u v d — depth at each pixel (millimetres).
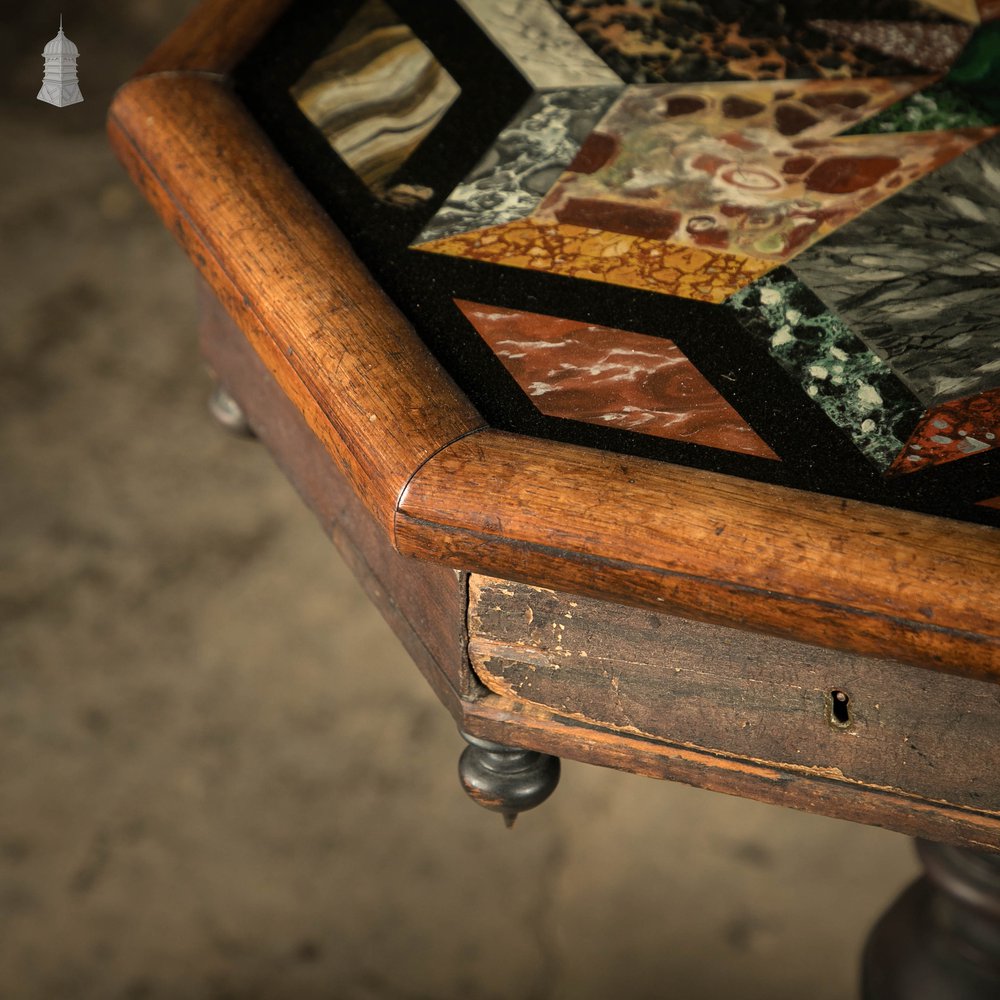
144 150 1143
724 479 971
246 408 1264
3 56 2957
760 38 1237
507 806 1119
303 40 1218
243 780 1837
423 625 1099
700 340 1046
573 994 1664
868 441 998
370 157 1149
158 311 2461
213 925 1698
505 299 1067
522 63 1211
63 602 2023
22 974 1641
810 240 1101
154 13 3068
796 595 938
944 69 1218
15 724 1879
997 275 1084
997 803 1016
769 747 1038
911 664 943
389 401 1000
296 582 2068
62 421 2273
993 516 964
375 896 1735
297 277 1056
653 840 1804
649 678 1037
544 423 1004
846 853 1791
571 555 957
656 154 1156
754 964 1693
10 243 2566
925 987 1433
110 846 1763
